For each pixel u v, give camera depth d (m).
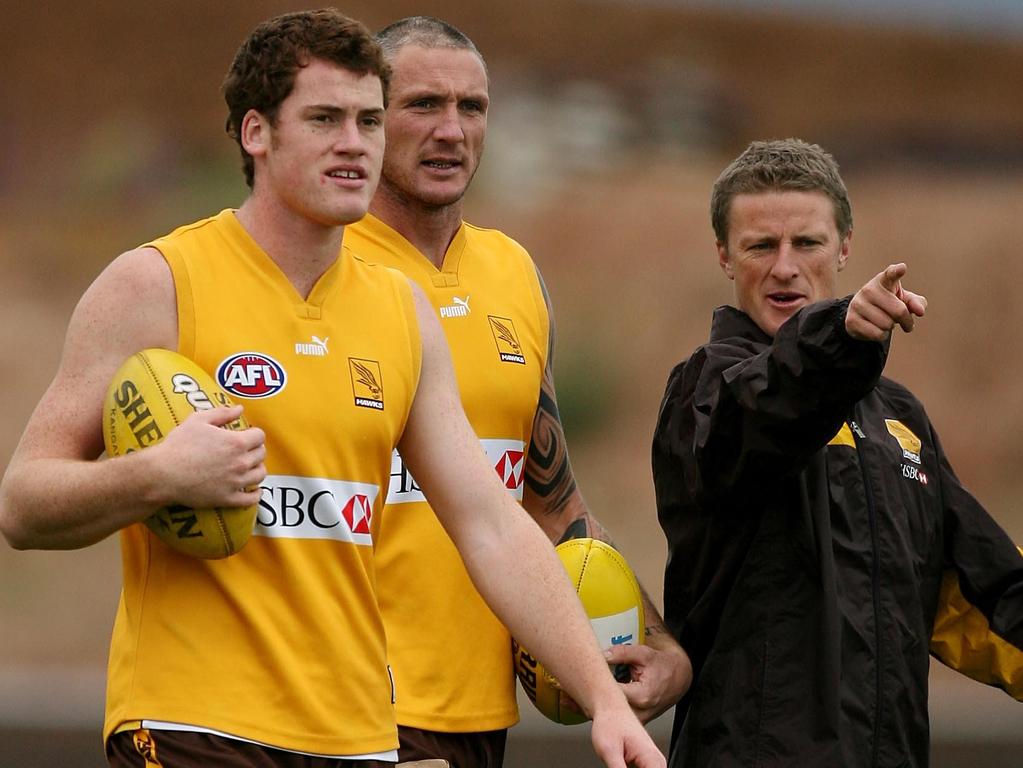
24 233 109.94
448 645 18.83
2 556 76.38
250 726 14.73
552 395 20.56
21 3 145.00
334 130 15.18
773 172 18.03
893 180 114.00
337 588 15.35
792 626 17.11
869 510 17.45
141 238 108.81
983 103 148.00
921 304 15.28
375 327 15.97
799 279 17.92
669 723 38.34
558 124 120.44
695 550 18.02
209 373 15.12
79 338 15.00
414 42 19.50
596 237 100.88
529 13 150.62
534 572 15.90
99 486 14.03
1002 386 90.94
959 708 52.34
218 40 145.25
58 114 135.00
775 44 153.38
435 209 19.80
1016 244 96.69
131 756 14.96
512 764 34.81
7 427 86.81
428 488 16.36
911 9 164.38
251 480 14.22
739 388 16.23
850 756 16.73
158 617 14.96
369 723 15.39
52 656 68.94
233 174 116.94
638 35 151.12
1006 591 18.42
